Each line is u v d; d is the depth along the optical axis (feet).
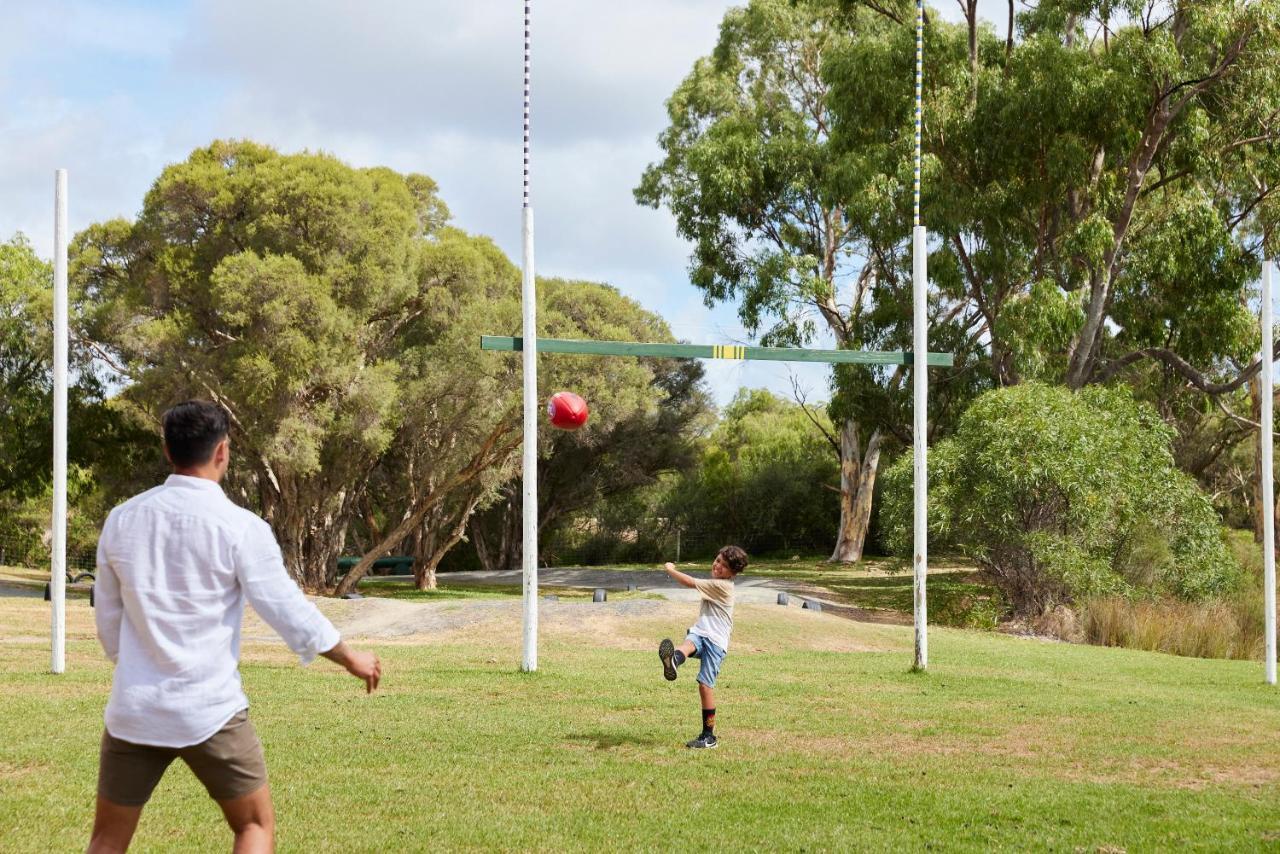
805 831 19.53
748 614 67.56
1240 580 82.23
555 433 125.59
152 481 124.47
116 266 107.45
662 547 186.60
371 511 145.79
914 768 25.44
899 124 106.73
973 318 125.18
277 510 111.55
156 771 12.24
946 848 18.60
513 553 180.96
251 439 99.14
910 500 86.02
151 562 12.17
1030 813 21.16
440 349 108.17
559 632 61.05
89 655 45.50
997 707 35.78
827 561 156.76
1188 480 84.12
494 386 106.52
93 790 21.11
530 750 26.32
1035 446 78.48
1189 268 105.29
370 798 21.21
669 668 27.02
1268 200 107.96
